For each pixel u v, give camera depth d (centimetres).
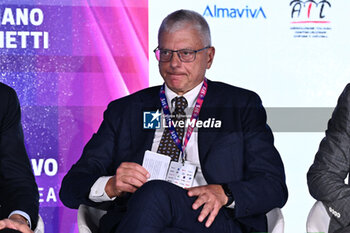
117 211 425
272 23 634
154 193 351
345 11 634
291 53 634
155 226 345
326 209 414
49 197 625
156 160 432
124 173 400
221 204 386
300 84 634
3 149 419
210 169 433
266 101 634
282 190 423
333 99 634
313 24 634
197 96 462
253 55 632
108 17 625
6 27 618
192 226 365
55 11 623
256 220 418
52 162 624
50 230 624
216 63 630
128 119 462
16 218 386
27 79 621
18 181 411
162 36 449
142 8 626
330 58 635
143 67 625
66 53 625
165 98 466
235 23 632
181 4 628
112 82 626
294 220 629
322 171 427
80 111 626
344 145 429
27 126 620
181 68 445
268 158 431
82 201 427
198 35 448
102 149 457
